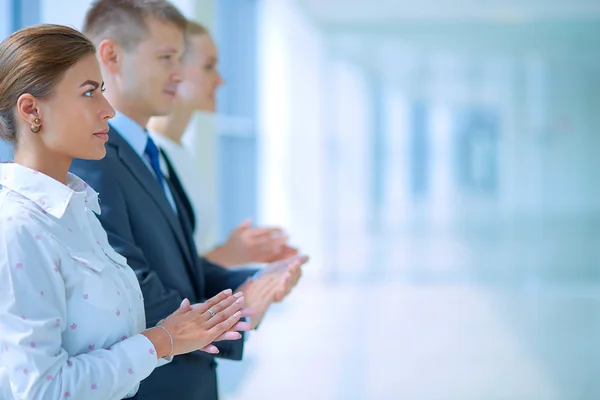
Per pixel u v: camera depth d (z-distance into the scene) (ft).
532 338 18.84
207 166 14.02
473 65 29.76
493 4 28.60
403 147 29.73
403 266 29.81
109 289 4.06
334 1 27.89
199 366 5.65
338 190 29.48
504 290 27.48
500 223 30.07
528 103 29.91
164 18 5.91
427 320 21.44
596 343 18.21
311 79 29.12
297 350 17.60
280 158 28.73
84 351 3.96
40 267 3.70
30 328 3.57
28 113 3.90
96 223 4.35
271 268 6.07
